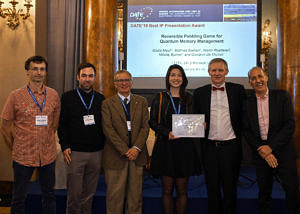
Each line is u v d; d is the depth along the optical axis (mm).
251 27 4906
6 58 4000
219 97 2586
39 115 2393
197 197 3037
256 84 2516
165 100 2568
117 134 2498
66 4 4660
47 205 2514
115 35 4305
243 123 2586
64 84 4680
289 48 3986
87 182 2602
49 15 4633
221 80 2564
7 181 3877
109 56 4172
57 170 3314
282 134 2430
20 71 3975
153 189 3328
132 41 5047
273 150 2414
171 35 4996
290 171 2473
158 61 5023
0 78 3994
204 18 4957
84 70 2547
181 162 2477
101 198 3027
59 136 2549
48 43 4641
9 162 3867
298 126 3867
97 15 4094
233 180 2512
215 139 2549
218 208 2535
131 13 5039
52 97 2514
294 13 3926
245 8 4906
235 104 2561
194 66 4980
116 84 2600
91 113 2559
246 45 4914
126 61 5047
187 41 4977
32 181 3754
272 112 2500
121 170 2500
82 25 4664
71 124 2527
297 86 3898
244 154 4621
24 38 4004
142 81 5043
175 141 2510
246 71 4918
